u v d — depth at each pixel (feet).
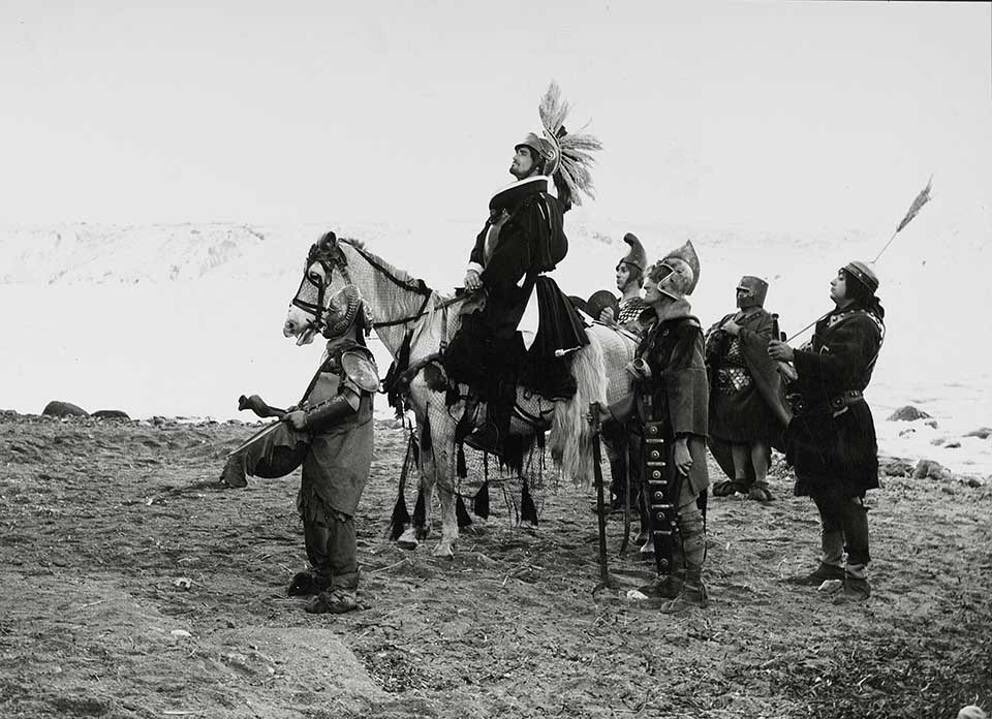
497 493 35.45
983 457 44.21
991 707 23.11
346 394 24.86
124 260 98.73
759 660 24.40
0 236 101.65
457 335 28.45
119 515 31.65
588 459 28.99
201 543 29.40
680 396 26.16
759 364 34.55
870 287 28.30
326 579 25.80
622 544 30.50
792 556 30.96
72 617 23.04
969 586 29.30
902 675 24.25
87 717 19.22
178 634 22.62
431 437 29.09
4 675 20.17
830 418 27.73
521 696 22.03
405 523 29.99
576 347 28.71
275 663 22.03
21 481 34.76
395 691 21.83
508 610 25.80
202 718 19.48
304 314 25.57
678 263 26.32
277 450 24.71
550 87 30.37
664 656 24.25
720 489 36.47
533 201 28.78
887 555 31.45
